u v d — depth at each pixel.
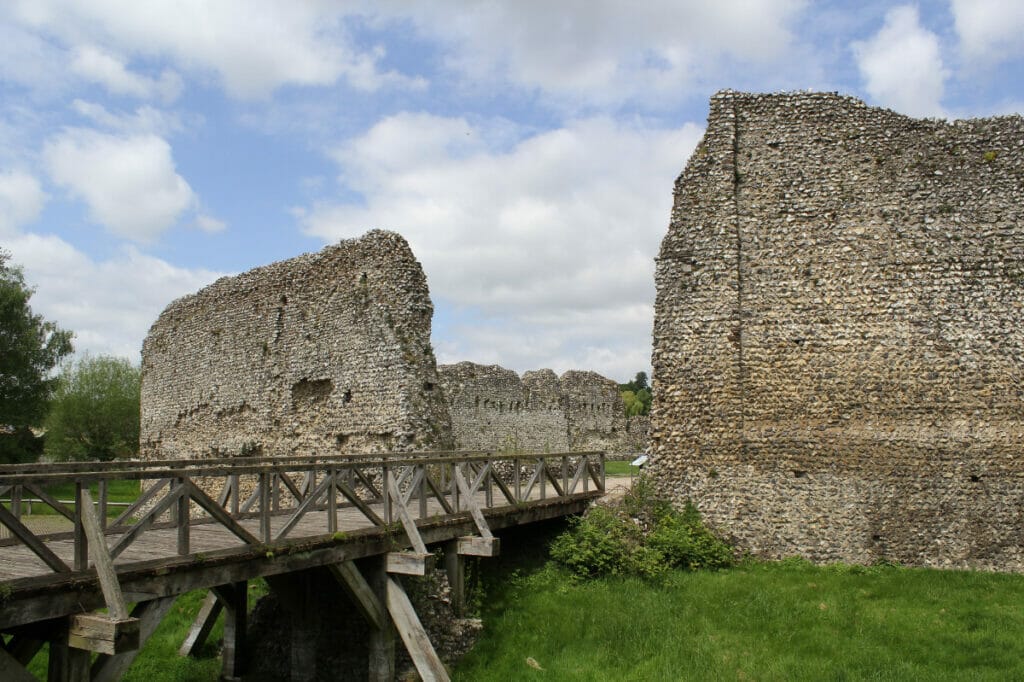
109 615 6.20
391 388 15.71
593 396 38.97
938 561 12.80
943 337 13.23
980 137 13.63
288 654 11.12
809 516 13.42
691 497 14.01
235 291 20.58
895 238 13.69
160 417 23.98
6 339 31.25
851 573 12.73
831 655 9.83
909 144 13.91
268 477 8.18
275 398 18.62
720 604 11.48
